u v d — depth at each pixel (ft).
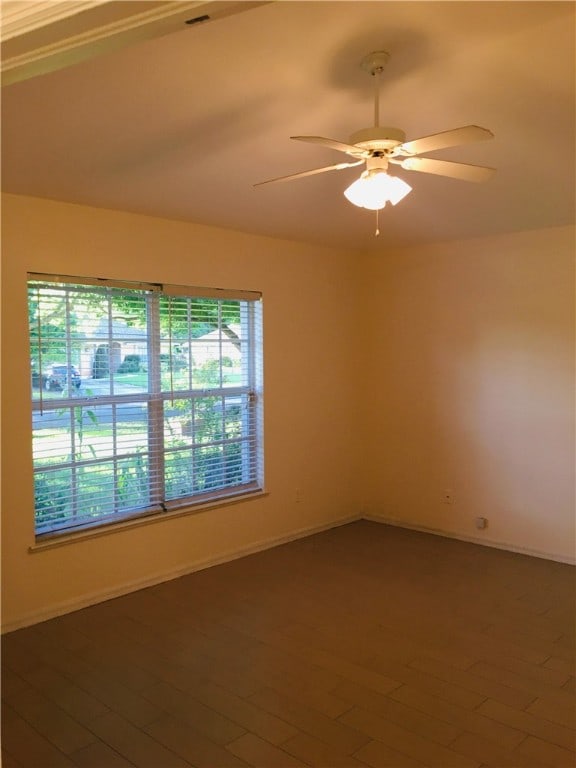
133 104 7.62
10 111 7.70
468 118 8.29
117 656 10.39
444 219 13.73
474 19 5.95
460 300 16.08
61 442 12.17
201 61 6.61
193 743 8.13
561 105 7.92
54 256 11.71
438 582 13.56
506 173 10.57
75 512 12.43
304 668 10.00
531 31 6.17
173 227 13.51
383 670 9.91
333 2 5.59
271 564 14.64
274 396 15.79
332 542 16.21
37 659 10.29
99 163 9.66
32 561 11.62
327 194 11.65
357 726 8.47
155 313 13.52
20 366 11.34
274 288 15.64
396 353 17.40
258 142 8.97
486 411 15.79
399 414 17.46
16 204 11.21
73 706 8.95
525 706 8.91
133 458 13.32
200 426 14.53
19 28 3.92
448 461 16.56
